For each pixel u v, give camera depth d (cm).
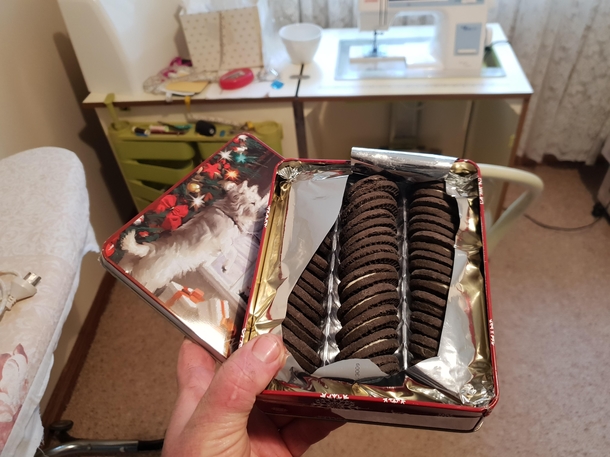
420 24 142
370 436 118
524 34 140
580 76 149
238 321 55
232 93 116
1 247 62
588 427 117
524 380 125
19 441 50
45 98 121
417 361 48
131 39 113
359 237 54
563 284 144
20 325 54
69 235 65
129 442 112
